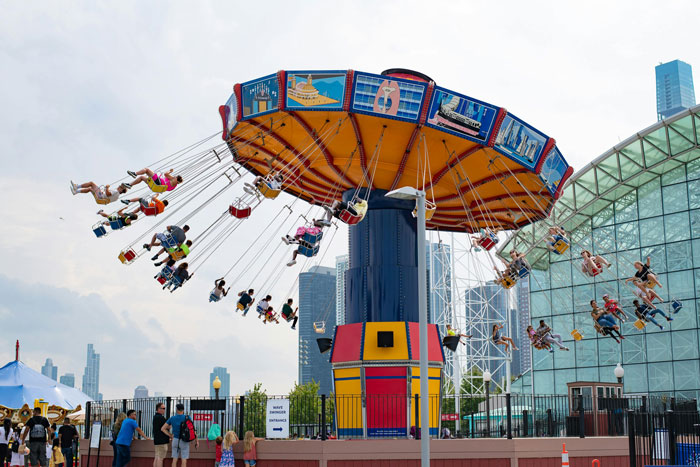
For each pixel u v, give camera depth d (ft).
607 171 195.11
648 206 194.18
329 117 85.61
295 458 74.69
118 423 82.07
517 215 113.39
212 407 78.64
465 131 85.25
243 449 75.82
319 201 110.73
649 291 103.14
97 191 81.15
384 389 87.20
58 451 98.53
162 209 86.43
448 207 110.42
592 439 80.53
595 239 203.72
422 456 59.72
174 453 74.33
